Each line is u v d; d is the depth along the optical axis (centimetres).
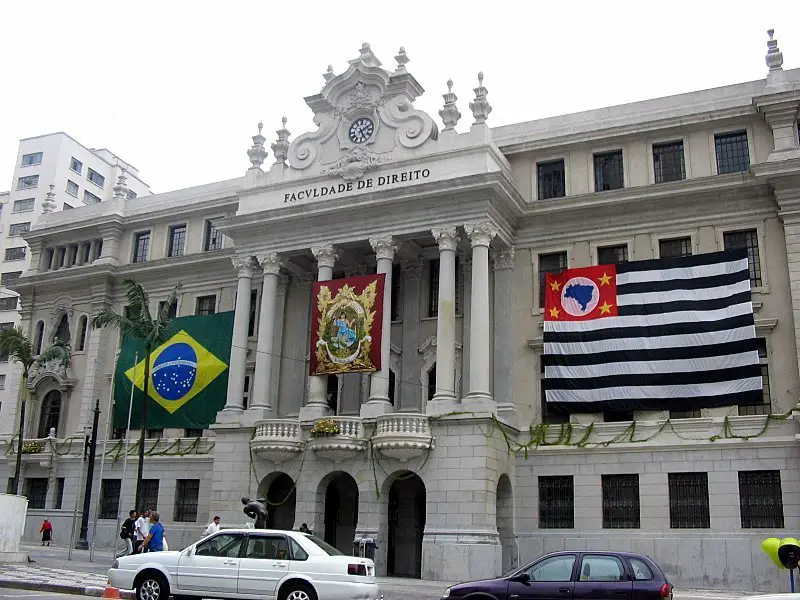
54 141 8731
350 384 3853
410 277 3862
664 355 3269
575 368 3397
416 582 2959
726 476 3084
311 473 3444
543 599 1631
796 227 3188
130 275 4712
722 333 3194
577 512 3284
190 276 4559
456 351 3634
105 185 9206
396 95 3781
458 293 3744
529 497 3381
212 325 4169
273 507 3731
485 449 3159
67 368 4728
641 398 3269
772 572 2917
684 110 3525
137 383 4253
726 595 2669
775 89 3366
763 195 3316
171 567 1822
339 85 3900
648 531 3152
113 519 4272
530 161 3772
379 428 3291
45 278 4950
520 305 3641
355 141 3809
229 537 1838
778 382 3134
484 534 3077
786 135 3272
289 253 3872
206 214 4644
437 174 3528
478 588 1677
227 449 3678
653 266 3375
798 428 3019
